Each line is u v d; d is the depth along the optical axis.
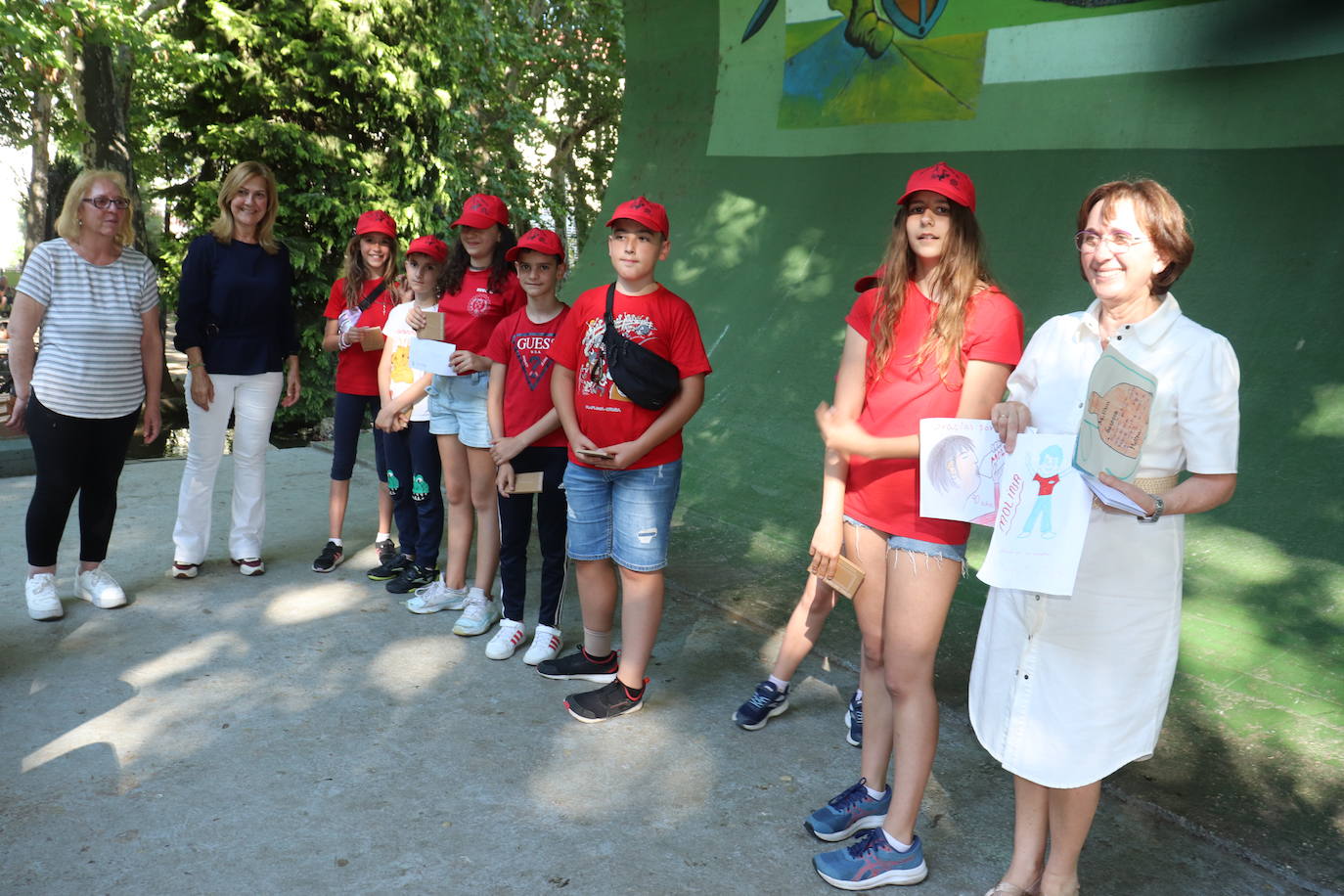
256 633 4.12
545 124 21.58
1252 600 3.87
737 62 7.55
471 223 3.97
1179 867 2.61
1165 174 5.09
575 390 3.40
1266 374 4.43
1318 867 2.58
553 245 3.64
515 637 3.96
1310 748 3.12
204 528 4.72
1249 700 3.41
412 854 2.64
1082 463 2.01
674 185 7.84
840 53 6.72
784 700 3.46
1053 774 2.18
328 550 4.93
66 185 14.74
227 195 4.47
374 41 13.69
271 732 3.29
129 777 2.99
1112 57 5.36
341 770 3.06
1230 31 4.90
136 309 4.20
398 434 4.59
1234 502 4.25
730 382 6.50
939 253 2.39
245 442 4.70
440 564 5.00
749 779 3.06
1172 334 2.06
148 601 4.44
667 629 4.26
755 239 7.02
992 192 5.74
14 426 4.07
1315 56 4.64
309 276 13.57
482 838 2.72
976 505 2.30
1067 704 2.17
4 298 21.05
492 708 3.51
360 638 4.10
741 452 6.02
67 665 3.76
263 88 13.26
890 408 2.47
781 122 7.14
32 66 13.30
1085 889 2.51
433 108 14.73
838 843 2.73
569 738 3.30
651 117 8.26
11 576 4.68
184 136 14.52
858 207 6.45
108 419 4.15
